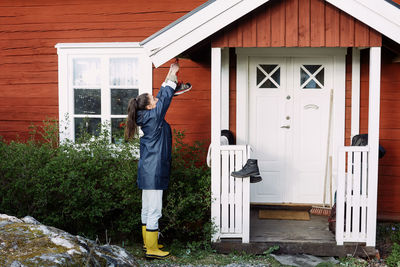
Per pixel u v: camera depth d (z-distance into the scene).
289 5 4.66
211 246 4.93
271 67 6.11
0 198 5.47
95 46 6.20
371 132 4.73
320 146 6.10
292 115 6.11
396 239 5.35
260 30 4.70
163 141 4.66
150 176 4.60
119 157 5.38
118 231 5.60
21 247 2.89
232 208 4.89
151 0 6.15
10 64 6.46
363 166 4.77
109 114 6.29
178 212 5.13
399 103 5.94
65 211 5.18
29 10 6.37
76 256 2.88
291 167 6.15
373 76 4.68
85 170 5.20
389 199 6.02
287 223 5.51
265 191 6.20
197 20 4.54
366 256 4.80
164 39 4.60
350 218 4.80
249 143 6.16
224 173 4.89
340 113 5.96
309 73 6.07
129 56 6.21
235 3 4.49
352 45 4.63
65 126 6.32
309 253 4.84
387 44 5.26
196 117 6.17
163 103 4.60
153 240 4.71
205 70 6.14
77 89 6.34
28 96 6.43
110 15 6.22
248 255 4.82
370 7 4.39
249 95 6.12
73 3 6.27
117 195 5.25
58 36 6.32
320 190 6.12
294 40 4.66
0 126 6.52
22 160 5.27
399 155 5.97
